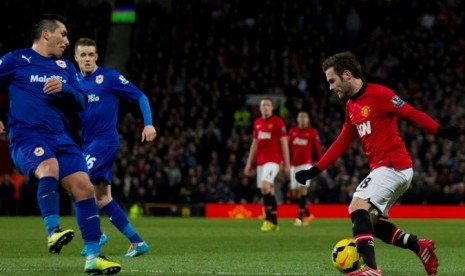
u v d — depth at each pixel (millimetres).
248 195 45656
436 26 55281
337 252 13117
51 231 12727
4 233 26656
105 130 17312
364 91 12891
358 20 56375
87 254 12695
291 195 45625
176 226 33219
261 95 52406
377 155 12844
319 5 57969
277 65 54344
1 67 13148
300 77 53438
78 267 14562
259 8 58500
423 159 45031
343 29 56531
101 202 17359
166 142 47906
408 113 12695
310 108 49469
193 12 57875
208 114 50312
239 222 37688
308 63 54281
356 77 12914
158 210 46250
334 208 44219
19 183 45375
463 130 45906
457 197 43688
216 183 45969
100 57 56500
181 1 58625
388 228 13719
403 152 12844
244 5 58656
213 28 57406
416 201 44281
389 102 12734
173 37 56781
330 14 56844
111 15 59000
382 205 12688
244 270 14297
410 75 52688
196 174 46156
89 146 17266
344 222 38156
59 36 13336
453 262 16797
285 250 19844
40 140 12875
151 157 46750
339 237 25469
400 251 19344
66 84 12805
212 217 45375
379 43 54656
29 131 12961
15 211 45188
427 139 45344
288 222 38594
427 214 44094
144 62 55562
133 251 17422
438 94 48938
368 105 12812
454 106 47250
